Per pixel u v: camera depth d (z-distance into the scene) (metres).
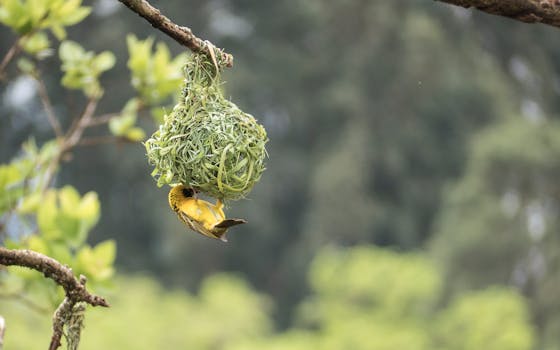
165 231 39.44
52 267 4.63
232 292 29.30
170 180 4.95
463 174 42.38
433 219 42.28
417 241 41.91
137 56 7.55
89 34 37.16
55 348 4.73
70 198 6.71
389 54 42.88
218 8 43.28
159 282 39.53
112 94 34.94
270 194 40.91
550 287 32.06
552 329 31.31
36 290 6.48
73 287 4.66
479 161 34.34
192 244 39.34
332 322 29.69
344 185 40.41
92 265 6.52
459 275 33.22
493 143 34.19
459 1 4.99
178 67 7.59
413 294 30.47
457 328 28.09
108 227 40.47
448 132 43.00
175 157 4.95
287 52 43.06
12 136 36.56
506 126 37.00
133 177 39.97
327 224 40.00
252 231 40.22
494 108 41.72
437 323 29.41
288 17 43.62
